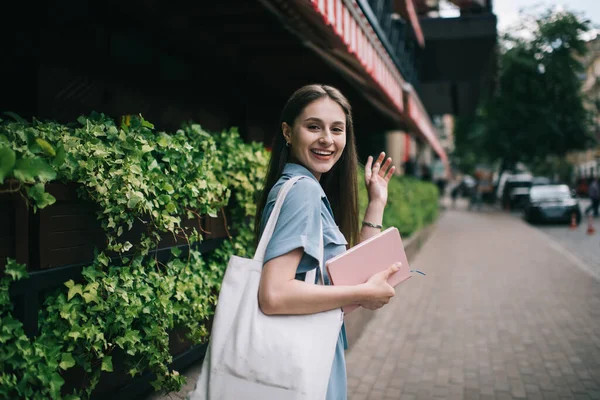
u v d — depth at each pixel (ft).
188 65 18.48
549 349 15.96
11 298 5.98
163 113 16.99
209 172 9.34
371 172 6.89
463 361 14.96
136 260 7.72
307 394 4.47
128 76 15.28
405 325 18.84
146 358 7.95
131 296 7.38
